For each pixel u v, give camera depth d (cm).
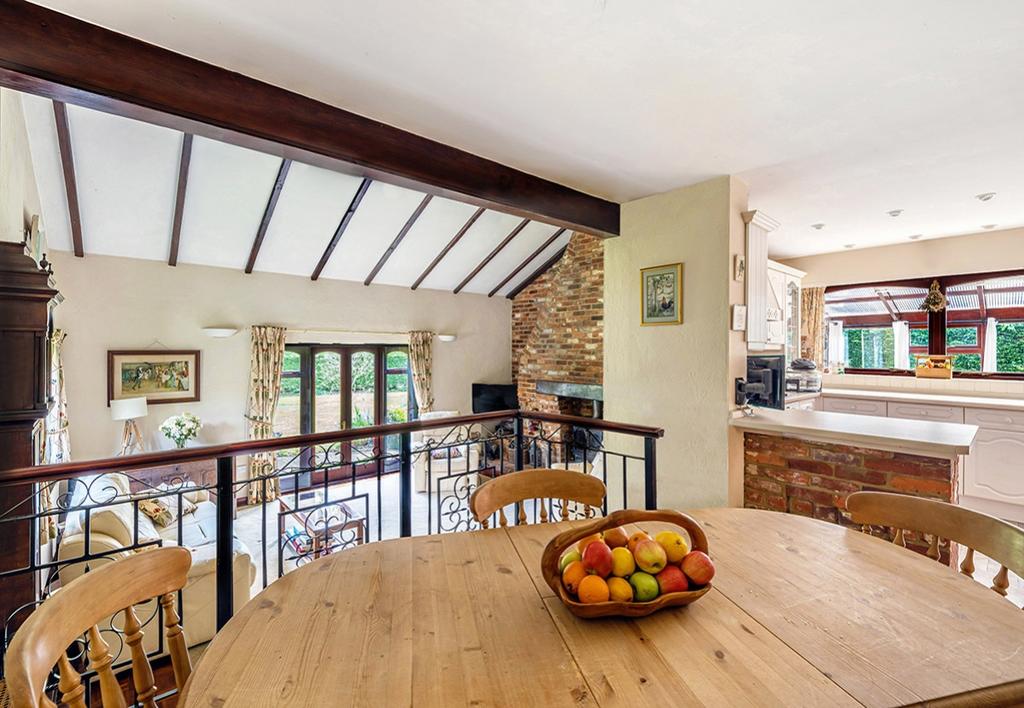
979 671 74
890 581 103
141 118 171
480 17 151
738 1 143
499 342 767
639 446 329
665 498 313
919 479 230
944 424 265
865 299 496
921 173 283
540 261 688
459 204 504
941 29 155
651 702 67
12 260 174
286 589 101
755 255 303
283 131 193
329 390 622
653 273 320
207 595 238
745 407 292
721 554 117
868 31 157
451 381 708
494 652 79
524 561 116
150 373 468
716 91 195
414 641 82
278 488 528
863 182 298
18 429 177
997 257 409
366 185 434
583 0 143
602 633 84
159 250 461
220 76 178
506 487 148
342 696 69
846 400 452
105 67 155
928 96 198
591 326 533
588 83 189
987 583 284
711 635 83
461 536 132
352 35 160
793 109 209
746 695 68
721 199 288
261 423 527
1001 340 420
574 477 158
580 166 273
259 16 150
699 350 297
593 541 95
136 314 462
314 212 461
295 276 562
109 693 78
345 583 104
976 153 254
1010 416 361
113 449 448
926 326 462
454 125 225
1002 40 160
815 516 265
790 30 156
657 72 182
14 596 176
